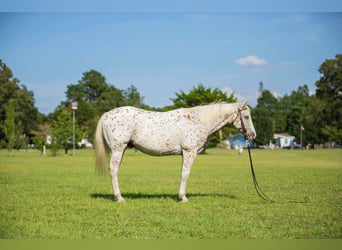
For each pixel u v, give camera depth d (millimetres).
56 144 40562
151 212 7242
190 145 8234
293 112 92062
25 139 58094
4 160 29438
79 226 6254
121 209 7504
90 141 61969
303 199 9016
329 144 82188
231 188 11289
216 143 49719
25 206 7887
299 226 6344
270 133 79875
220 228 6152
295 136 87062
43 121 85062
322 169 19578
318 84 70250
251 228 6160
